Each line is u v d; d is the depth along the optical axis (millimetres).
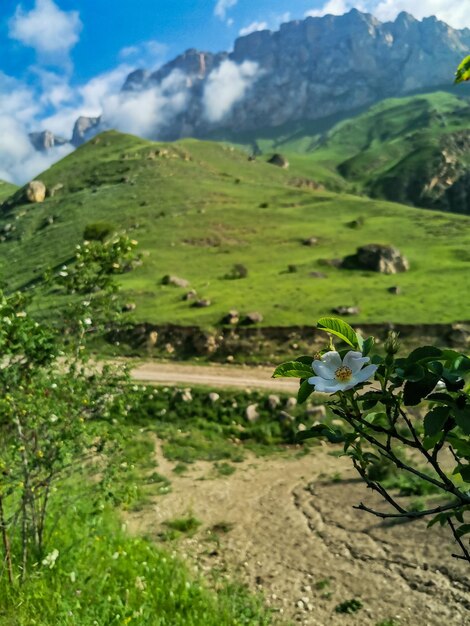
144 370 36938
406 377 2258
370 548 13094
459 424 2156
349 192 195375
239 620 8680
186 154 149625
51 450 7242
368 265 57406
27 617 5520
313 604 10742
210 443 26562
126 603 6410
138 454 23422
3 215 120125
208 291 52250
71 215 100750
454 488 2391
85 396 7629
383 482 17875
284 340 40125
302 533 14805
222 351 40406
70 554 7508
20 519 7188
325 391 2152
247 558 13258
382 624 9711
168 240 75812
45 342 6949
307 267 59125
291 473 21812
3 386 6777
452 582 10820
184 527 15289
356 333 2379
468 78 3217
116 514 14070
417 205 186875
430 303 43844
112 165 134625
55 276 8070
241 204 98000
